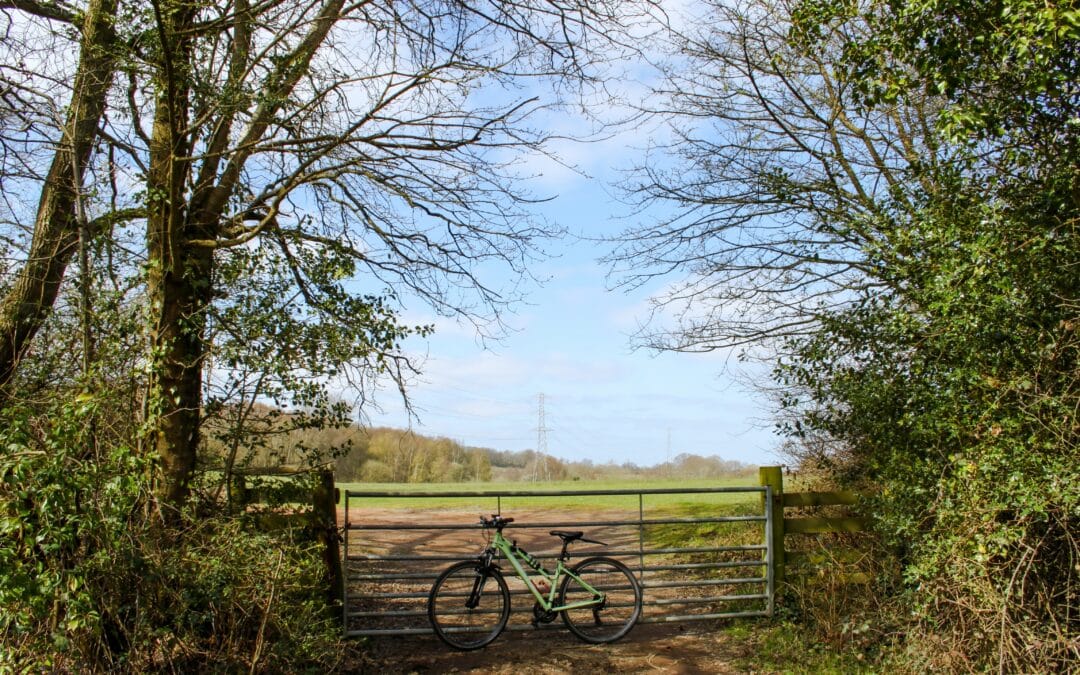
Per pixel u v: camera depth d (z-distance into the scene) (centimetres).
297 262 783
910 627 592
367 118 695
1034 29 470
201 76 712
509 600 725
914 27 582
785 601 779
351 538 1211
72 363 673
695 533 1137
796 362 804
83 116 713
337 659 609
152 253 711
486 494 724
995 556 509
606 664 670
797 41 793
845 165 923
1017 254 514
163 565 535
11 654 452
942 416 571
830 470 872
